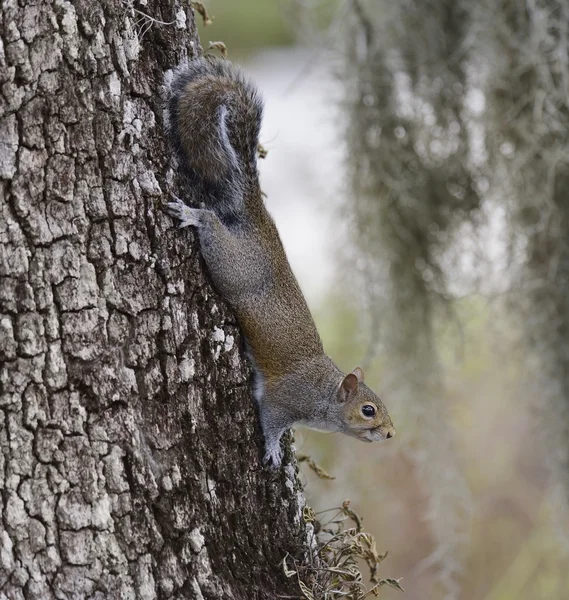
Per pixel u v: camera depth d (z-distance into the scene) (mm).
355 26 10305
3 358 4992
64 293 5121
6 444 5000
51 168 5082
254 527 6062
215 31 15070
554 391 10344
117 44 5320
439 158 10531
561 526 10594
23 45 5012
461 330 10750
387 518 13406
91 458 5172
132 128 5395
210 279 6121
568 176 9930
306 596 5957
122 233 5312
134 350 5352
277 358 6930
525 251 10172
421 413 10766
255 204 6730
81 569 5125
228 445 5941
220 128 6270
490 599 12266
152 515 5367
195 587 5488
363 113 10383
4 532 4988
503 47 9578
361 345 11070
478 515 13250
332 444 12164
